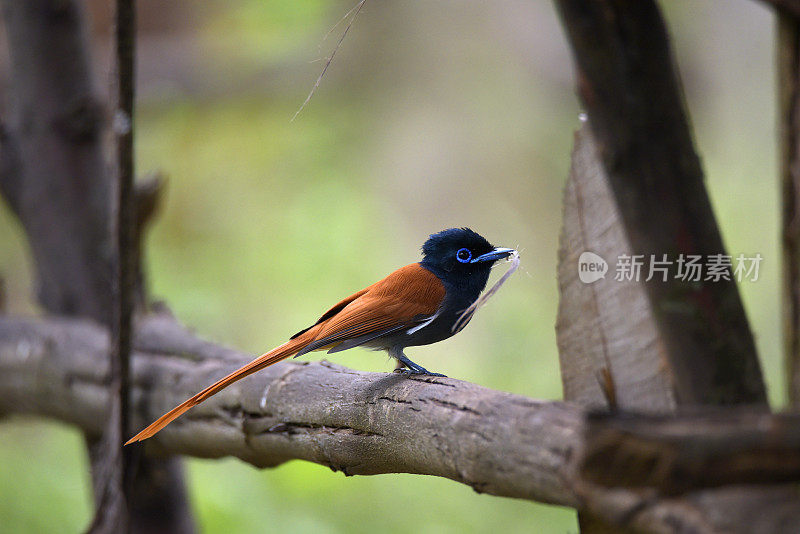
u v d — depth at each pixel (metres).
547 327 19.00
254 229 22.42
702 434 3.22
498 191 21.58
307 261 21.27
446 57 21.11
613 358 5.53
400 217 21.75
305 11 20.39
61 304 10.78
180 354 8.70
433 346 19.45
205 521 13.86
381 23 20.75
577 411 3.98
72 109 10.68
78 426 9.71
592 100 4.59
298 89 20.55
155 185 9.61
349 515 15.55
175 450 8.30
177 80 19.73
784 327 6.61
